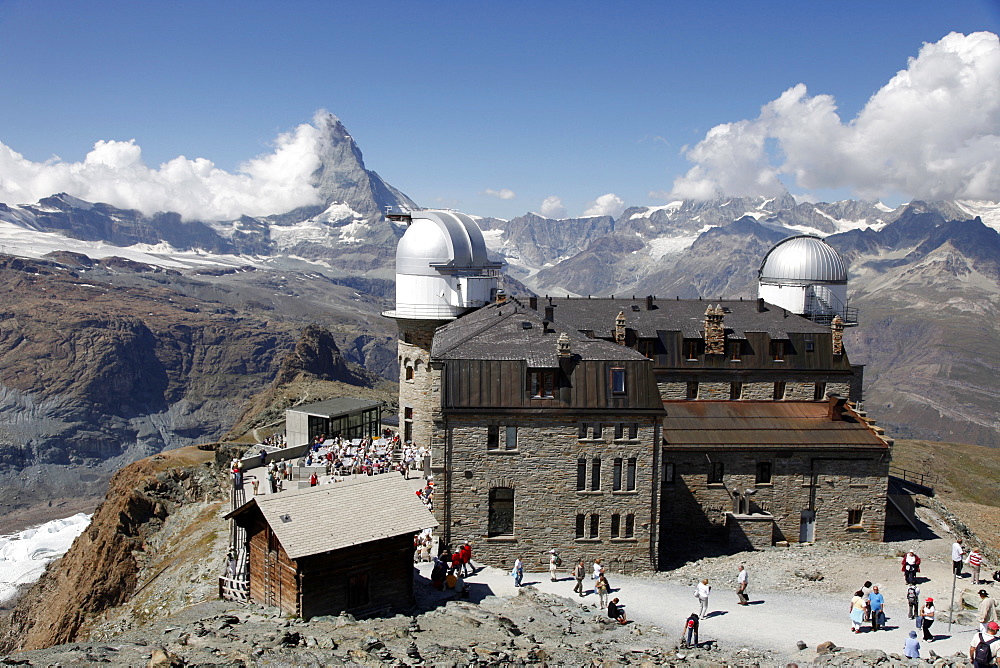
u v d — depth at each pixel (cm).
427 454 6825
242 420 16012
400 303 7875
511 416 5362
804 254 8750
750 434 6550
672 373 7206
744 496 6338
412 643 3553
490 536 5447
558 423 5400
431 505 5584
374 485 4641
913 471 11206
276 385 19975
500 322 6141
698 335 7306
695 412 6931
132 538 8456
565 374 5456
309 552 3997
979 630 3653
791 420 6819
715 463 6412
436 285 7725
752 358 7294
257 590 4384
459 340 6012
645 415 5441
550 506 5444
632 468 5500
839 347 7388
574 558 5481
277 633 3622
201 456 10288
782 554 6084
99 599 7762
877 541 6450
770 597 5094
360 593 4238
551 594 4919
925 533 6800
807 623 4575
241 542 4656
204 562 6531
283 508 4278
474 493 5397
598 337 7188
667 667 3556
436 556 5328
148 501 8962
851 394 7456
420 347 7788
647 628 4406
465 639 3725
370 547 4231
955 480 11138
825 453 6400
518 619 4281
